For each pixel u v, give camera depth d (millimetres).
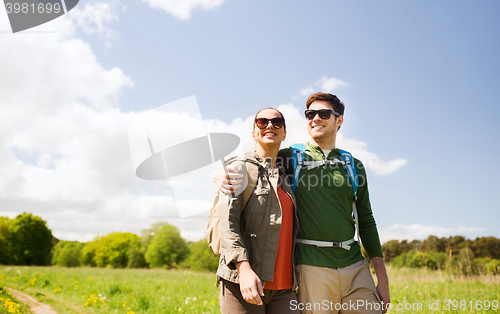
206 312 5176
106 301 6688
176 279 11133
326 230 2404
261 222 2035
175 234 55844
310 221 2424
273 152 2270
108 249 66688
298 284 2359
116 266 65750
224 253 1859
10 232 62906
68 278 11508
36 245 64375
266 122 2201
